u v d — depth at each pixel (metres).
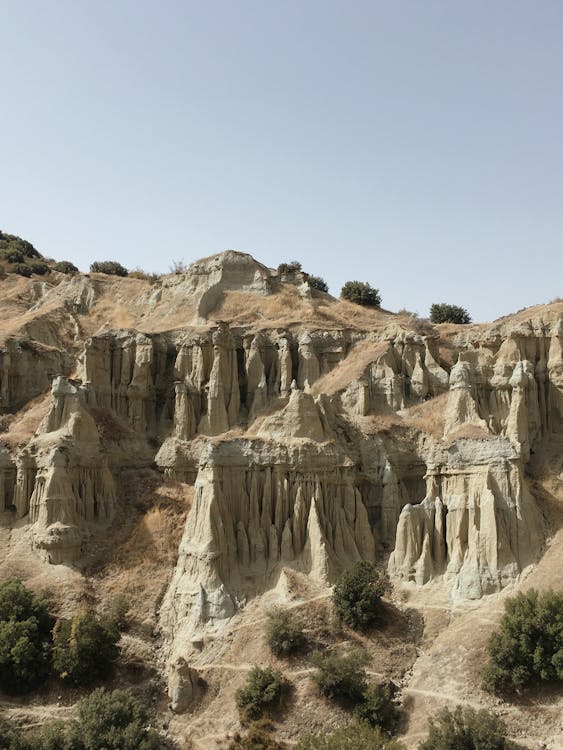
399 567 52.09
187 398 64.19
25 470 57.50
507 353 63.53
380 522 56.97
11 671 44.81
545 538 51.00
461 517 52.25
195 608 49.03
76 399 60.25
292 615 46.75
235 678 44.06
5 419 64.62
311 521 53.31
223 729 40.88
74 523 55.28
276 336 69.12
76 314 84.38
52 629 46.84
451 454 54.69
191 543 52.53
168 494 59.69
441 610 48.19
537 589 45.81
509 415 59.50
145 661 47.44
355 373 63.66
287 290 80.31
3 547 54.41
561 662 39.25
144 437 65.06
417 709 40.91
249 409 65.38
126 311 84.50
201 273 81.25
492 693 40.25
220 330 66.62
